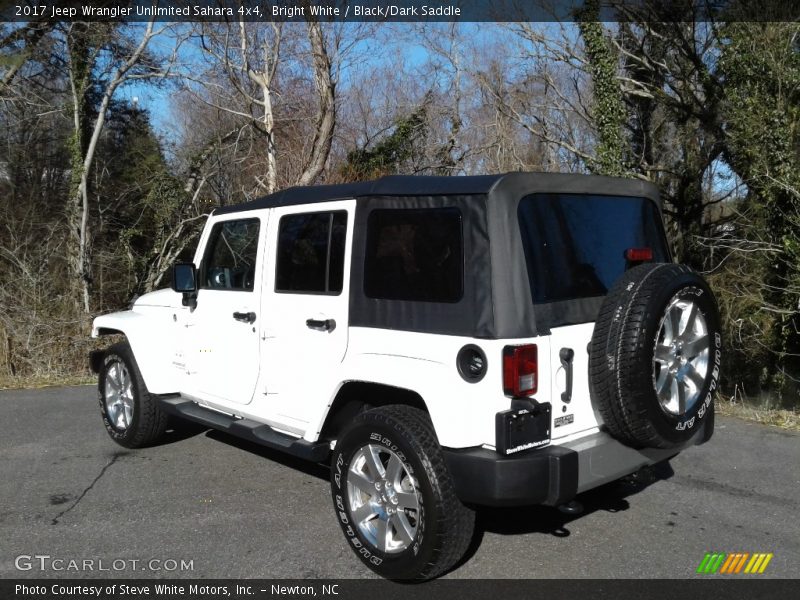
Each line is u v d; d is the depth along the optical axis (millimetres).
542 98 19047
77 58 15375
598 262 3938
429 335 3578
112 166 19656
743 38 11930
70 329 11500
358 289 3957
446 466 3461
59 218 16969
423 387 3584
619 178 4211
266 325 4586
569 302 3678
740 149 12195
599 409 3580
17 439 6527
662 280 3541
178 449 6125
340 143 17922
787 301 11016
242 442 6328
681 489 5012
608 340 3488
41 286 12188
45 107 16141
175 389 5594
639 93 16578
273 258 4578
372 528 3826
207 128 18828
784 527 4371
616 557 3998
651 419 3490
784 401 11672
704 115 15594
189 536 4344
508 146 19125
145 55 15914
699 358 3861
